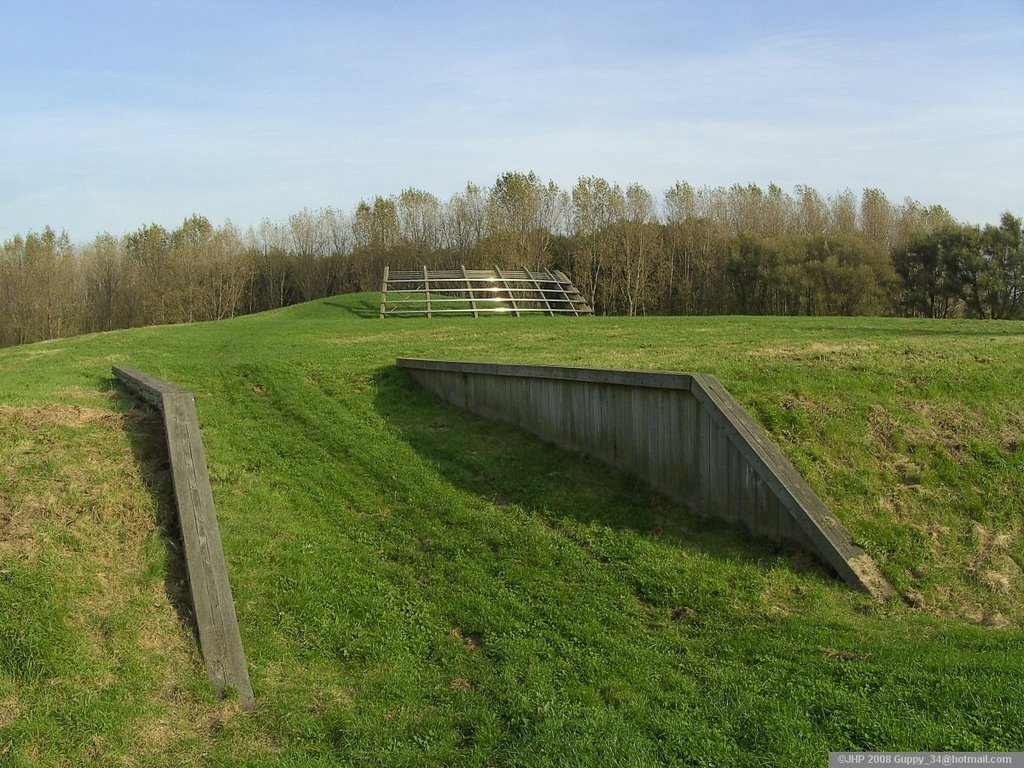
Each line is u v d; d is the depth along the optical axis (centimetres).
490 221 5369
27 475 800
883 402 1062
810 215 5575
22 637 603
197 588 688
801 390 1062
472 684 643
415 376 1406
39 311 5238
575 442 1066
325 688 638
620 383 985
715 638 694
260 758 543
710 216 5544
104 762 523
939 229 4306
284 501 973
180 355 1731
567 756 530
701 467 908
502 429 1175
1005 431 1035
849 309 4366
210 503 777
